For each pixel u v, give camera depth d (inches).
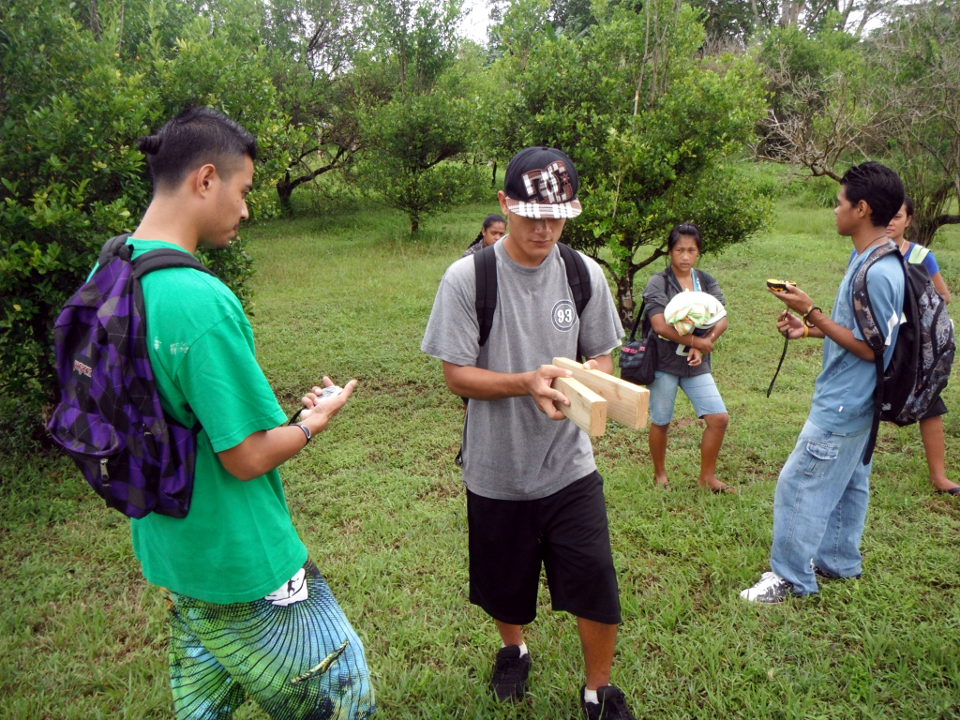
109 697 108.8
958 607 120.2
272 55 639.1
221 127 66.3
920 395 114.9
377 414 227.3
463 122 543.2
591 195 276.8
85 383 62.1
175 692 81.0
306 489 176.4
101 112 189.3
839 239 504.7
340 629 76.4
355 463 191.3
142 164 192.2
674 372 166.7
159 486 63.9
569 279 94.0
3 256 177.9
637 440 204.5
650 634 118.9
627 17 297.4
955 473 173.3
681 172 285.6
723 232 292.0
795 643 114.7
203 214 66.6
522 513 96.1
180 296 61.6
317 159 801.6
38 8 189.0
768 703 103.4
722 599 126.4
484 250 92.0
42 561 146.9
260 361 276.4
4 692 110.9
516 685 106.6
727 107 277.3
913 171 401.4
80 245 185.0
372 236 585.3
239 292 224.1
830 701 103.7
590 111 287.0
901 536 144.8
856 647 114.4
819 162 408.2
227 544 67.7
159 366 62.2
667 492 168.4
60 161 185.8
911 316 111.4
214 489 66.7
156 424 62.7
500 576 100.3
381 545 150.3
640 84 277.6
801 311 118.2
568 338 94.4
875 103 411.2
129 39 310.2
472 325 90.4
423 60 589.9
